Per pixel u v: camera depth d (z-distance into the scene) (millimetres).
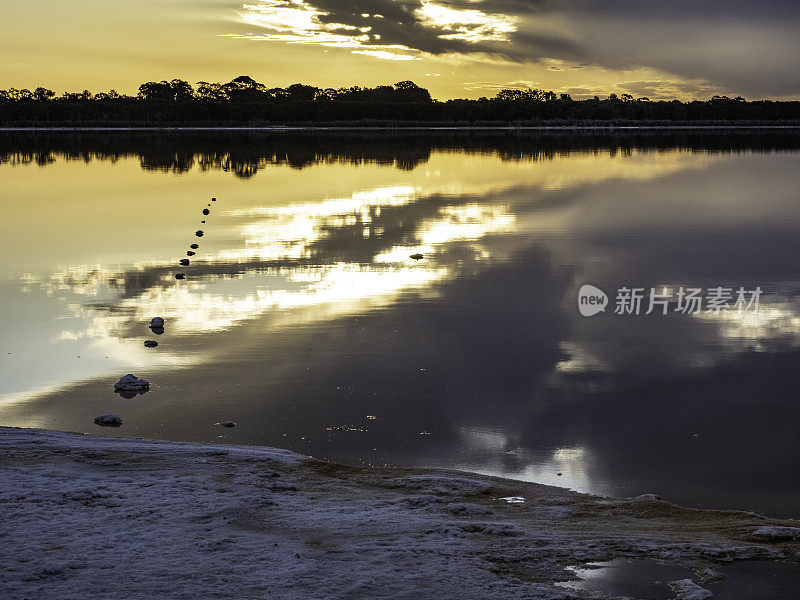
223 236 24750
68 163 56188
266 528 7223
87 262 20984
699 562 6762
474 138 94688
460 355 13477
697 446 10062
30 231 26234
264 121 170875
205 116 169250
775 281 18578
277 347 13828
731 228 25859
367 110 174375
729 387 12102
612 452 9891
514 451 9891
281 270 19781
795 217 28125
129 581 6098
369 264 20422
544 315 15859
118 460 9039
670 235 24594
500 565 6625
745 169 47656
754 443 10172
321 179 42469
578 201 32656
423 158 58375
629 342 14227
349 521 7473
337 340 14203
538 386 12125
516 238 24109
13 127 151375
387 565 6477
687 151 66312
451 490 8523
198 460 9117
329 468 9086
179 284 18406
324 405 11305
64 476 8438
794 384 12211
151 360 13156
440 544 6961
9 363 13008
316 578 6203
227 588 6012
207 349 13719
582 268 20000
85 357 13305
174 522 7273
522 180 41406
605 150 67875
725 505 8539
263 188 38188
